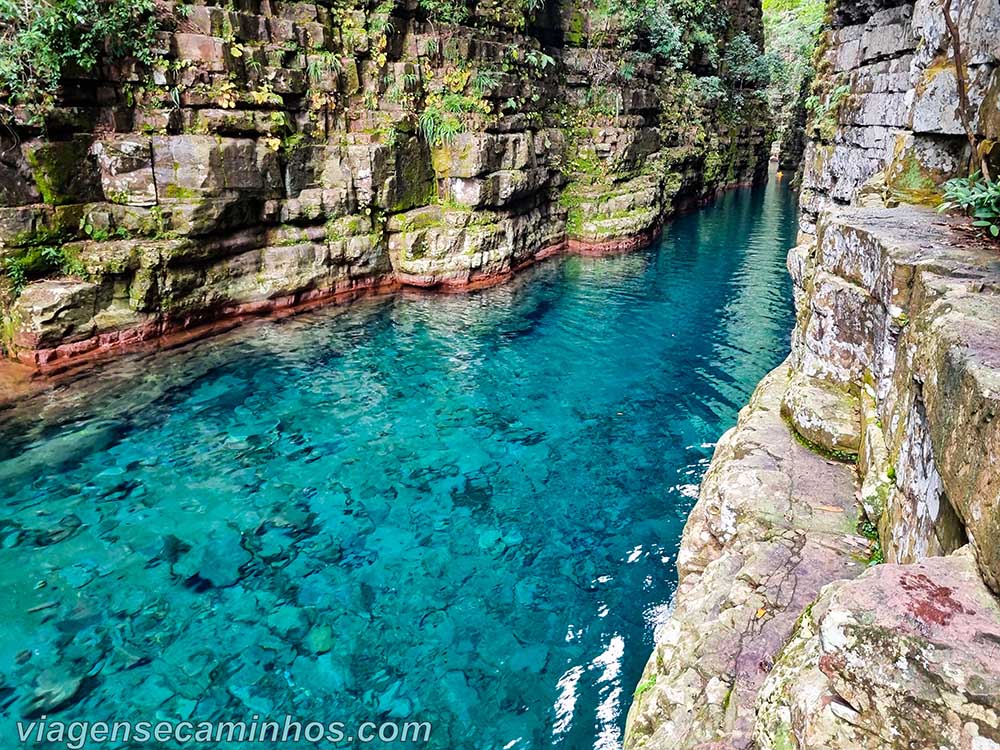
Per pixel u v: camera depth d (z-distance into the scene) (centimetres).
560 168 2081
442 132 1552
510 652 579
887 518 406
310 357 1181
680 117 2767
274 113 1280
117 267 1080
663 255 2091
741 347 1312
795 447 546
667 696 361
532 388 1114
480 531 745
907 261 443
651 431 977
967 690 189
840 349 555
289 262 1340
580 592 652
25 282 1022
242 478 827
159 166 1133
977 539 234
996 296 341
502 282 1689
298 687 540
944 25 683
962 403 259
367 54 1461
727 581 427
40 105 1004
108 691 530
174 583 650
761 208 3103
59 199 1049
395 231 1538
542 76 1958
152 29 1108
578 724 508
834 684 218
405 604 634
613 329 1405
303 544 714
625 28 2169
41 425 904
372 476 845
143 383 1037
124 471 823
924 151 692
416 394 1076
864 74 1111
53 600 621
